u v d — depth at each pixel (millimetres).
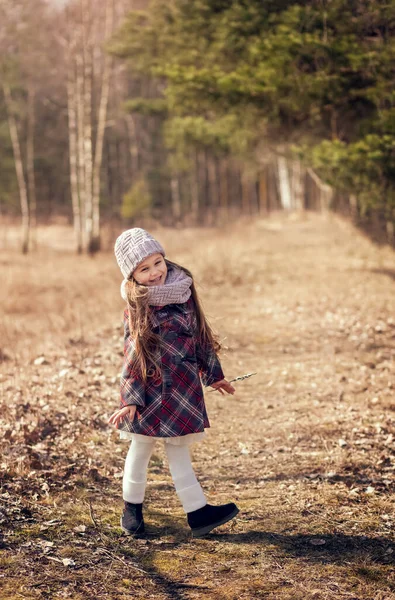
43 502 3277
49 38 27250
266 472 4066
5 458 3771
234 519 3285
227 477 4016
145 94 36219
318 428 4918
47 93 31234
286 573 2695
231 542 3008
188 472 3004
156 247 2936
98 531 3029
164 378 2852
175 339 2879
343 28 10023
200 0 12047
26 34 26797
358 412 5270
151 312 2871
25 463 3729
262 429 5059
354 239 19359
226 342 8422
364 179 10992
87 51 25328
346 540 3014
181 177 48531
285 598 2494
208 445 4707
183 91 12297
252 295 12188
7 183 40531
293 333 8820
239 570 2721
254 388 6371
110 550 2854
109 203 44031
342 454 4266
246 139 15180
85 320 9812
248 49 11852
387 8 9164
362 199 11844
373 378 6352
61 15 26422
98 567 2682
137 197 34625
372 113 11453
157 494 3656
